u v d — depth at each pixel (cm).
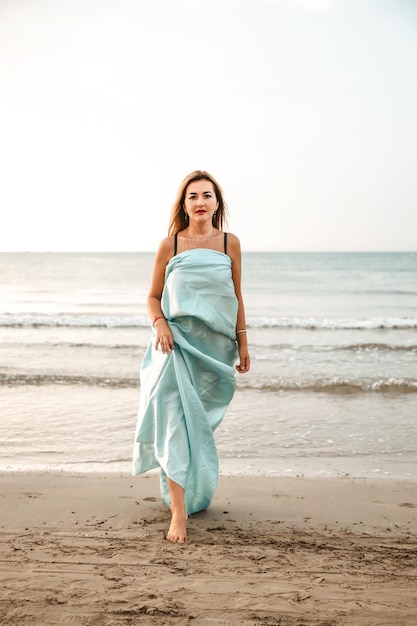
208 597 256
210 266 355
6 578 272
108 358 1099
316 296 3080
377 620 239
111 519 365
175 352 354
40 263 7131
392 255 9475
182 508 338
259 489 443
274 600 255
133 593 258
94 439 598
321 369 988
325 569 292
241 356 383
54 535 334
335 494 433
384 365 1028
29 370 974
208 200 364
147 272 5300
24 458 530
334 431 633
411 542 338
